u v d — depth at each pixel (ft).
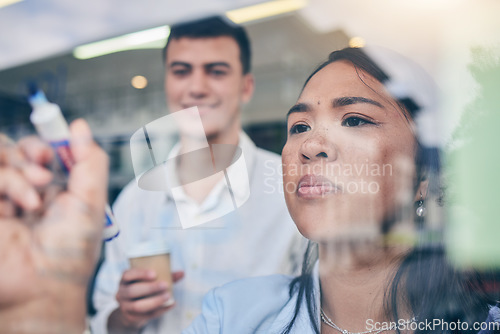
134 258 3.52
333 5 3.34
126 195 3.73
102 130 3.89
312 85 3.36
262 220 3.39
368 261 3.11
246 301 3.28
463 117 3.09
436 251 3.04
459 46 3.13
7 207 3.65
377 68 3.22
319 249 3.22
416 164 3.13
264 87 3.51
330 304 3.14
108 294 3.55
